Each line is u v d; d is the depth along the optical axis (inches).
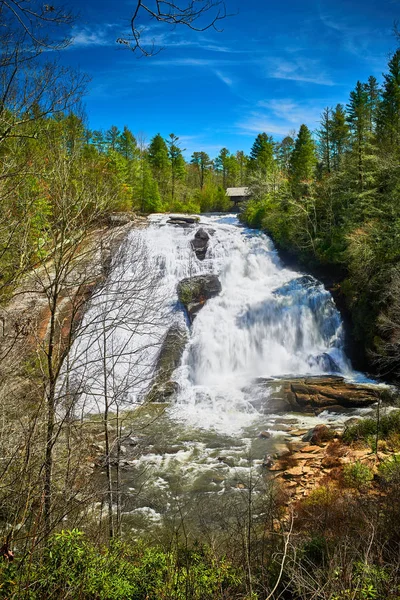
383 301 875.4
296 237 1290.6
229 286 1176.8
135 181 2009.1
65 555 205.8
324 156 1722.4
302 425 682.2
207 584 220.2
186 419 710.5
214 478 518.6
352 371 951.0
